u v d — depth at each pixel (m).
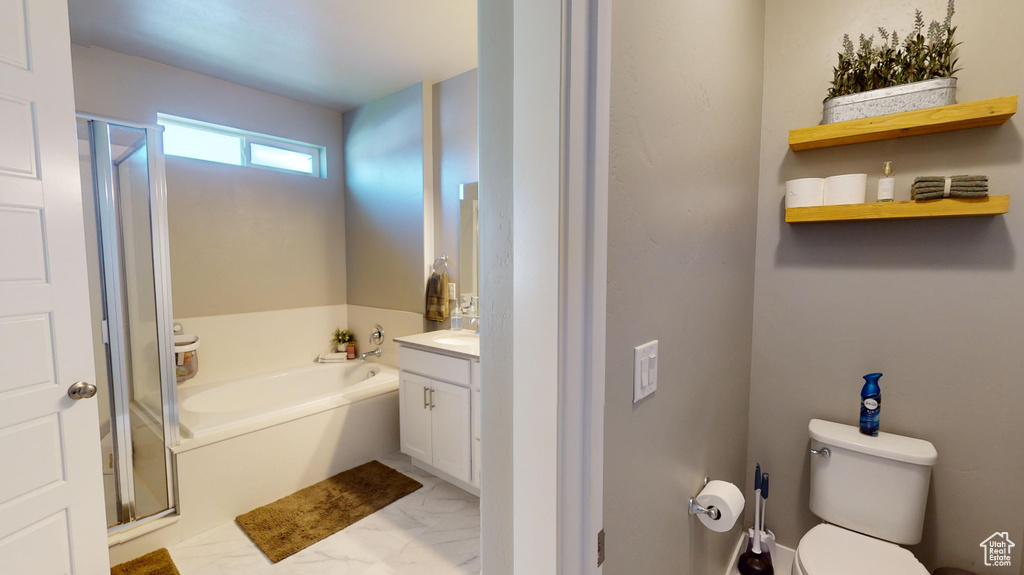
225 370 3.20
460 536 2.12
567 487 0.66
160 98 2.83
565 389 0.64
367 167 3.61
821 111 1.68
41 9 1.34
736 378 1.68
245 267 3.28
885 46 1.56
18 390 1.32
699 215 1.19
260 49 2.65
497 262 0.74
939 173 1.50
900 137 1.55
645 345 0.92
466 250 3.06
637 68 0.81
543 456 0.66
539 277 0.64
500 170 0.73
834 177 1.58
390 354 3.52
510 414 0.75
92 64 2.58
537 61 0.62
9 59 1.28
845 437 1.61
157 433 2.06
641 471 0.94
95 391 1.48
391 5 2.19
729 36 1.33
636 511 0.93
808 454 1.81
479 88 0.75
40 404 1.37
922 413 1.59
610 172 0.74
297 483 2.53
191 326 3.04
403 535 2.13
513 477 0.72
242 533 2.14
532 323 0.66
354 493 2.50
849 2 1.62
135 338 2.00
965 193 1.35
